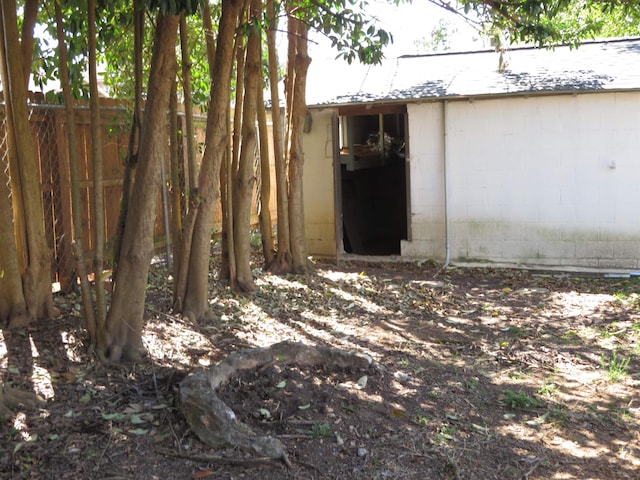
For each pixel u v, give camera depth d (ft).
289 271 31.01
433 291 28.55
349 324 23.32
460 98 32.78
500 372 18.71
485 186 33.40
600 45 37.37
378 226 45.27
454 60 37.99
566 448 14.34
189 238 22.03
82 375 16.78
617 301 26.66
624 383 17.89
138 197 17.88
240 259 26.99
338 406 15.51
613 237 32.17
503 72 34.78
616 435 14.98
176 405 15.07
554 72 33.60
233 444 13.42
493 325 23.47
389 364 18.84
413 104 33.88
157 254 32.22
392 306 25.89
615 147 31.73
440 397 16.58
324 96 34.53
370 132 45.03
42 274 20.95
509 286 29.68
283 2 29.73
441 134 33.73
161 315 21.89
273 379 16.38
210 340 20.39
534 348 20.79
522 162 32.86
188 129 22.67
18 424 14.15
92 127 17.44
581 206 32.40
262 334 21.53
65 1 20.67
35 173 20.83
